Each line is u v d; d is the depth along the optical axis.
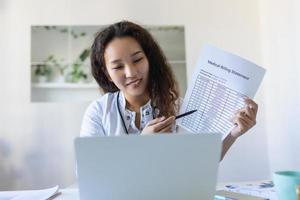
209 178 0.58
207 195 0.59
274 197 0.75
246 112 0.87
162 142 0.56
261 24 2.60
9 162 2.43
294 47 1.98
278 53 2.24
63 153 2.46
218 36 2.62
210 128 0.90
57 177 2.44
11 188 2.41
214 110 0.90
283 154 2.23
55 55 2.63
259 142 2.54
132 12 2.58
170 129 0.84
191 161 0.57
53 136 2.47
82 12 2.54
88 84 2.63
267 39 2.46
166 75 1.18
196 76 0.92
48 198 0.83
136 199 0.58
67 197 0.85
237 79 0.88
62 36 2.65
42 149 2.45
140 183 0.57
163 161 0.56
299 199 0.57
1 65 2.46
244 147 2.54
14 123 2.45
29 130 2.46
